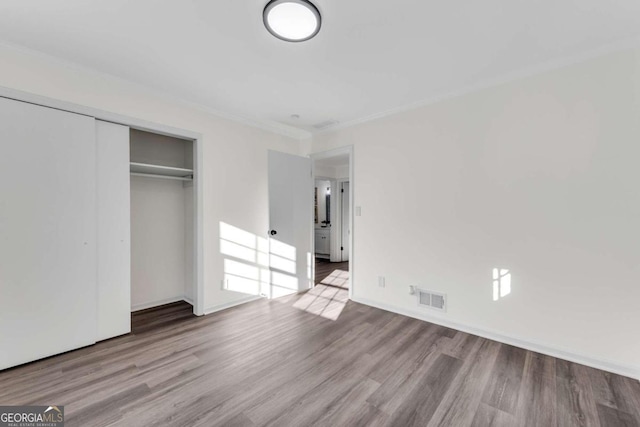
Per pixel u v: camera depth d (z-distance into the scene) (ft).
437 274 9.59
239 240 11.43
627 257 6.56
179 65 7.59
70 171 7.52
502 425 5.06
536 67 7.58
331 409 5.44
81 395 5.81
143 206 11.22
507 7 5.44
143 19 5.80
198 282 10.29
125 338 8.46
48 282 7.23
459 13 5.62
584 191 7.04
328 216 22.29
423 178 9.90
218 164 10.81
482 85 8.53
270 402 5.63
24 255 6.89
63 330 7.47
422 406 5.54
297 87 8.89
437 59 7.31
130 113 8.61
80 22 5.89
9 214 6.70
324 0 5.24
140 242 11.13
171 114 9.53
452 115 9.21
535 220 7.72
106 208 8.27
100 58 7.27
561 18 5.75
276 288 12.56
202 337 8.54
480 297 8.70
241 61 7.41
